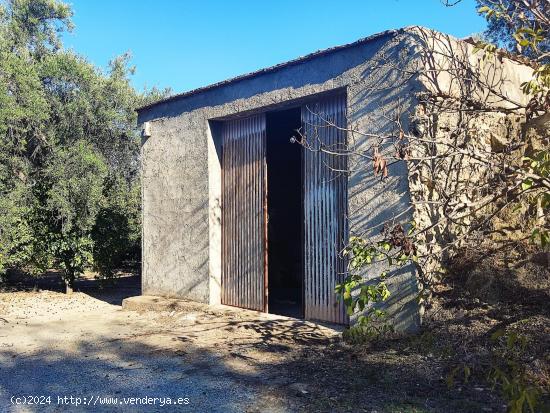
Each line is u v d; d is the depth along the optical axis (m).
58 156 10.93
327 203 6.80
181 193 9.00
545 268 5.44
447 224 6.00
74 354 6.13
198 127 8.66
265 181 7.86
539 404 3.22
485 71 6.55
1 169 10.39
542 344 4.49
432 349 5.02
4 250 9.96
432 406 4.02
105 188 12.28
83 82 12.39
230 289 8.39
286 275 11.79
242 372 5.19
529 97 7.14
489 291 5.42
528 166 4.31
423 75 5.60
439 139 5.47
